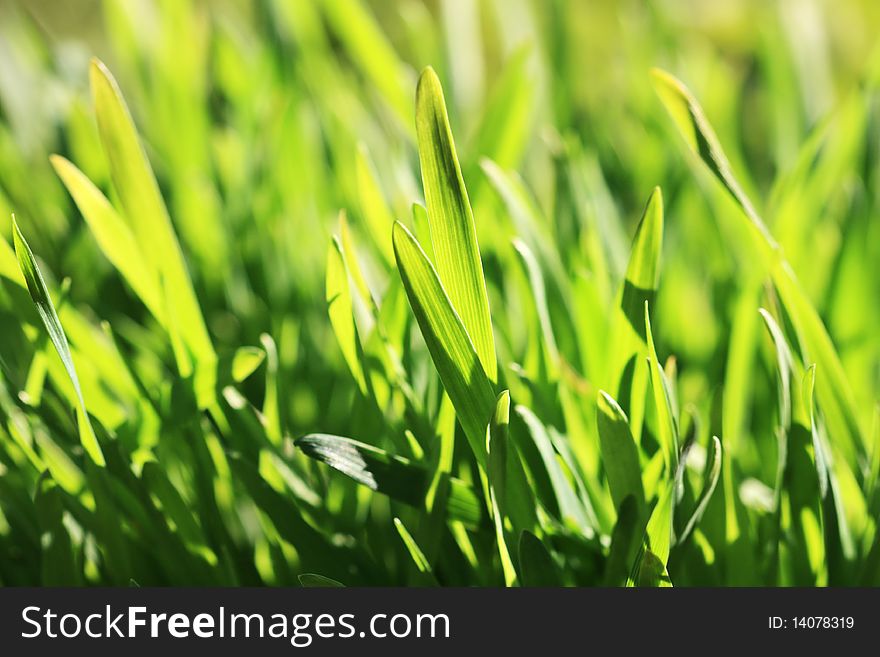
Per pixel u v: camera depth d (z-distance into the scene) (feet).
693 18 5.64
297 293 2.33
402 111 2.68
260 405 1.97
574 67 3.19
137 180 1.46
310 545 1.48
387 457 1.33
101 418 1.59
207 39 3.14
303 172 2.53
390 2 5.65
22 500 1.61
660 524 1.19
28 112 2.97
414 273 1.12
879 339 2.06
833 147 2.26
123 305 2.55
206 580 1.50
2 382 1.54
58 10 5.54
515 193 1.79
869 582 1.33
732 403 1.77
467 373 1.18
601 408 1.23
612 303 1.89
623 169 2.96
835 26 5.58
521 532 1.26
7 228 2.37
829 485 1.34
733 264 2.33
